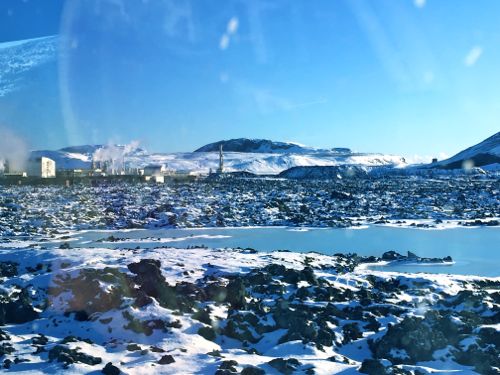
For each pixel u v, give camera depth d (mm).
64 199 106250
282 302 25281
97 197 110125
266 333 23422
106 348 21188
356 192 132750
